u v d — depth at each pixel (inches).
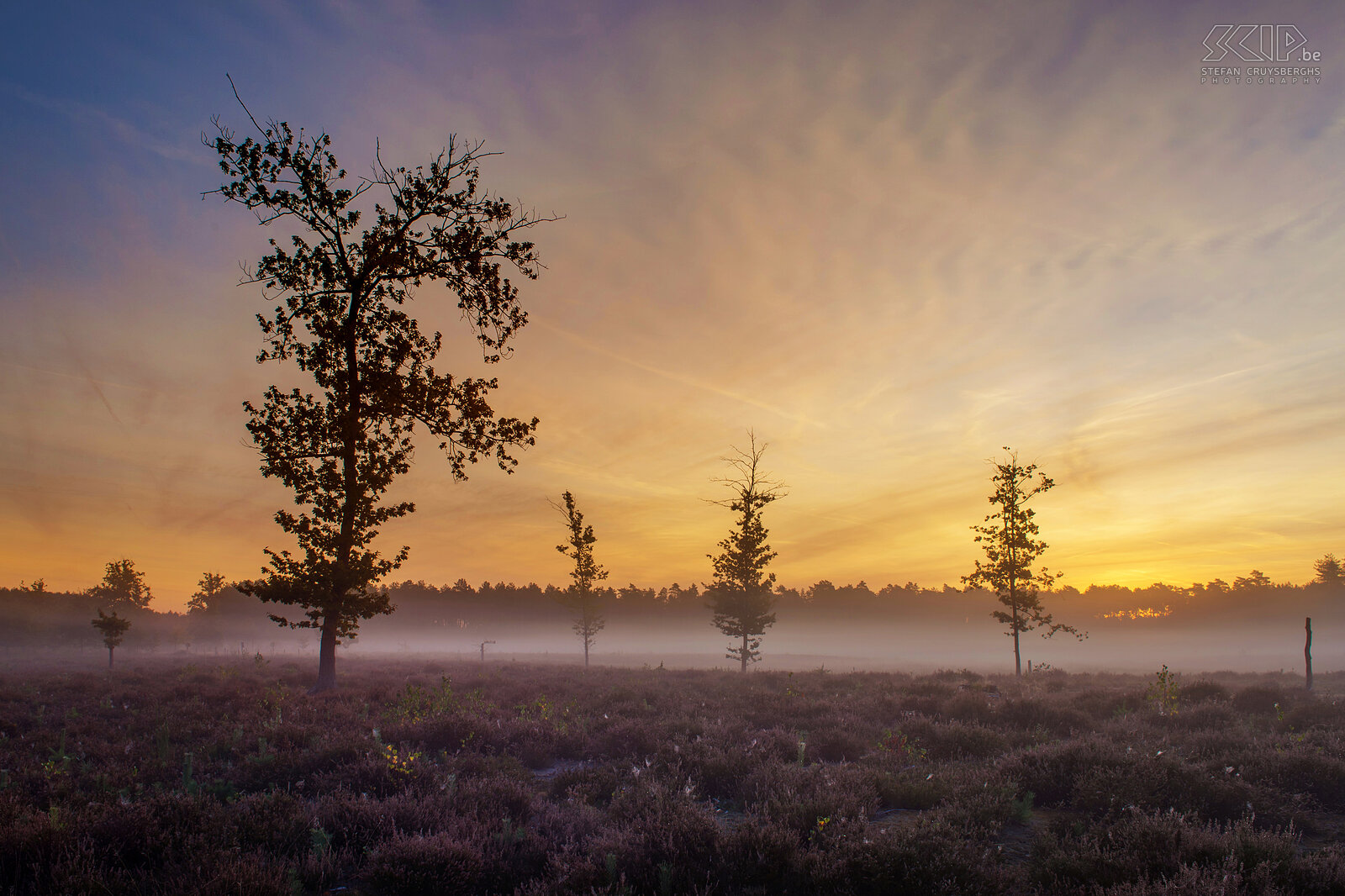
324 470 884.6
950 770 359.6
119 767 363.3
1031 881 218.7
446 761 395.9
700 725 482.9
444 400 946.7
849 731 494.0
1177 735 481.4
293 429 873.5
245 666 1273.4
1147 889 187.8
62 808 256.8
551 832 255.8
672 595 7564.0
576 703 632.4
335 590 845.2
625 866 217.2
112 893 189.2
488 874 218.4
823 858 218.5
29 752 401.4
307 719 532.1
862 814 256.8
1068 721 558.3
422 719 500.4
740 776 350.0
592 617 1950.1
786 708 590.9
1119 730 510.0
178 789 317.4
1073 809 310.5
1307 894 199.3
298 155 870.4
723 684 911.7
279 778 349.1
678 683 932.0
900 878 205.2
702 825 239.0
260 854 210.8
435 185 918.4
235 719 544.1
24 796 283.9
